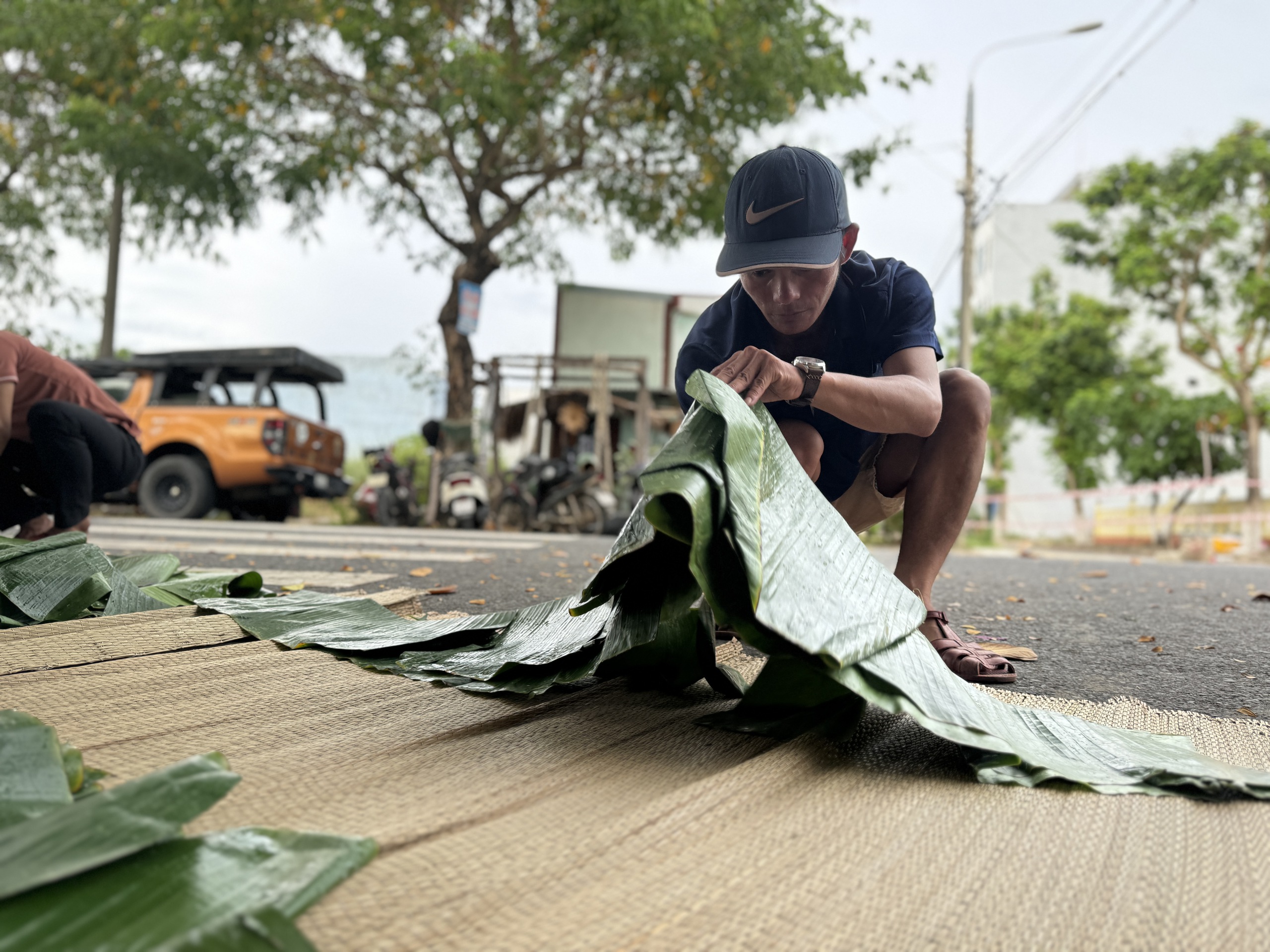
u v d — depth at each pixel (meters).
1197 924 0.79
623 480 10.89
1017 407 21.20
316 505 14.32
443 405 15.80
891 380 1.63
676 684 1.54
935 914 0.79
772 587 1.16
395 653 1.76
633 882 0.82
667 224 11.98
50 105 12.88
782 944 0.73
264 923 0.64
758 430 1.29
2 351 3.07
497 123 10.17
